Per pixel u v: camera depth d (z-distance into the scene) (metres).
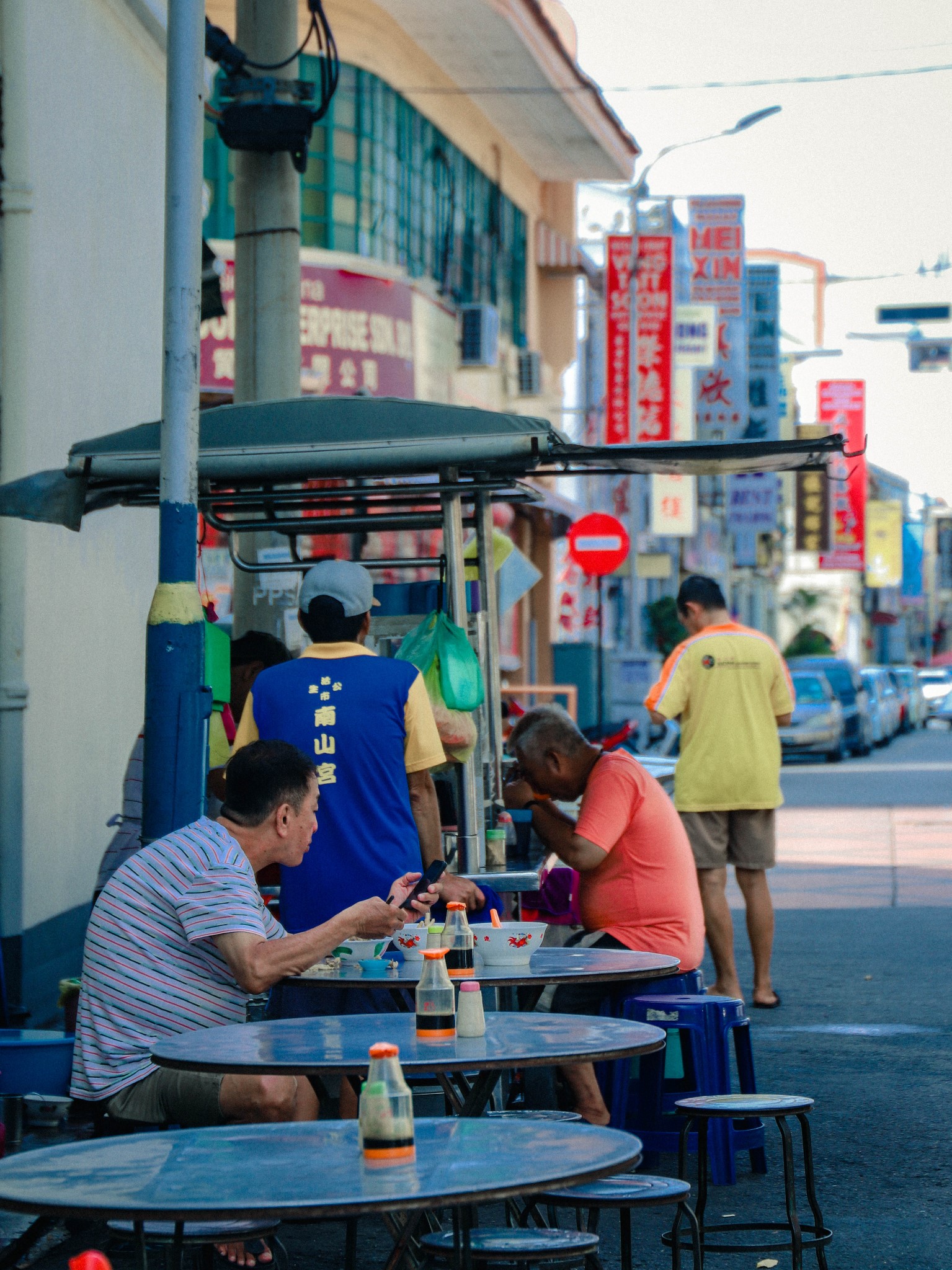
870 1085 8.05
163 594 6.69
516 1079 7.20
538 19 23.81
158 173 12.86
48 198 10.02
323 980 5.09
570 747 7.21
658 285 30.95
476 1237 4.04
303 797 5.33
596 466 8.02
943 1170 6.66
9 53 9.41
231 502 8.25
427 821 6.16
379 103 22.67
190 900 5.05
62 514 7.48
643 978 5.32
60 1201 3.10
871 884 15.65
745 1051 6.83
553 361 31.69
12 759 9.12
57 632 10.01
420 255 24.34
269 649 8.16
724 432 40.09
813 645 75.94
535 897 8.20
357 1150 3.48
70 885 10.21
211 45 10.22
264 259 10.58
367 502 8.25
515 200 29.61
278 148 10.50
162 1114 5.02
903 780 29.36
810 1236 5.84
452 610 7.53
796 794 26.41
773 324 45.62
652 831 7.14
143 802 6.65
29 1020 9.13
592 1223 4.94
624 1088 6.70
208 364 20.28
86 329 10.85
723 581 47.66
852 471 7.73
